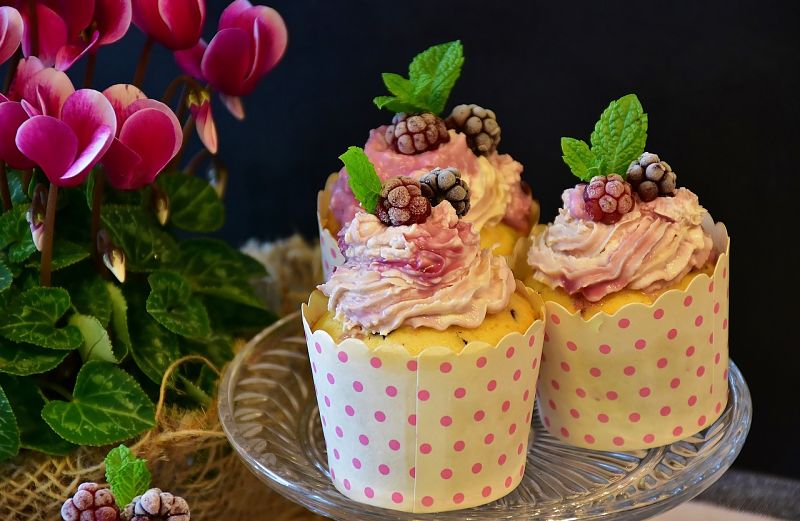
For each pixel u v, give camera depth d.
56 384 0.61
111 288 0.61
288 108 0.75
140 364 0.61
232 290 0.67
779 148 0.70
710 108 0.70
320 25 0.73
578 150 0.59
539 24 0.71
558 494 0.57
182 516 0.52
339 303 0.56
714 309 0.58
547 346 0.59
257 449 0.59
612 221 0.58
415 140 0.62
